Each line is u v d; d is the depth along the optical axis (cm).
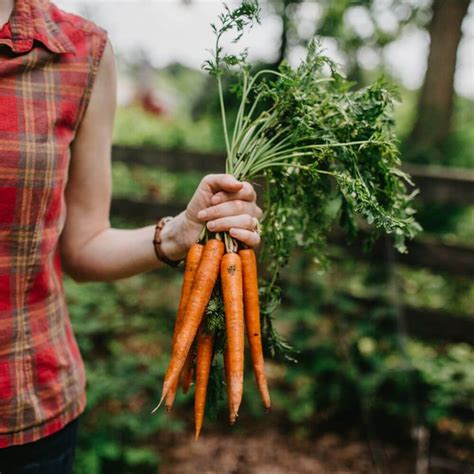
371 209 117
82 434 275
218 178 120
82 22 122
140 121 841
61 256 143
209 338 126
